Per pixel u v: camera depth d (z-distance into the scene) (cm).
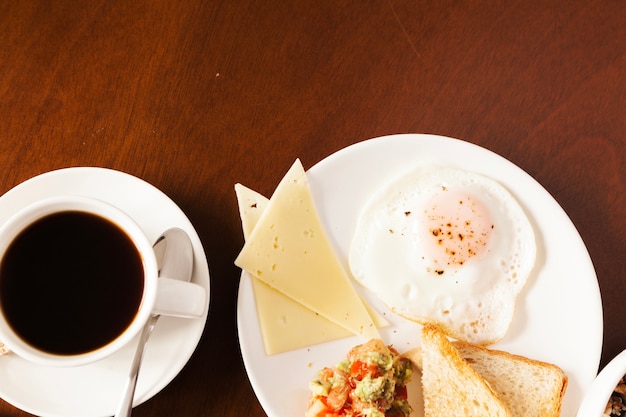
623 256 61
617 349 61
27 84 59
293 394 57
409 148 59
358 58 61
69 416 54
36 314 52
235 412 58
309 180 59
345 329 59
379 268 60
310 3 61
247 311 57
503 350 60
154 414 57
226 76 60
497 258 60
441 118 61
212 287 59
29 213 51
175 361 54
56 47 59
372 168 59
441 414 58
